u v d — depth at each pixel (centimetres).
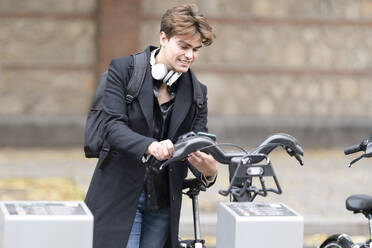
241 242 452
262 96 2128
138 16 2011
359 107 2166
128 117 547
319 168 1722
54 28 2020
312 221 1198
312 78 2142
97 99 567
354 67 2153
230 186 490
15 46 2009
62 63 2030
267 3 2109
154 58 556
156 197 562
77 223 434
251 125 2067
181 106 554
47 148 1988
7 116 1995
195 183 580
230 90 2116
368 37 2148
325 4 2130
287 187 1460
